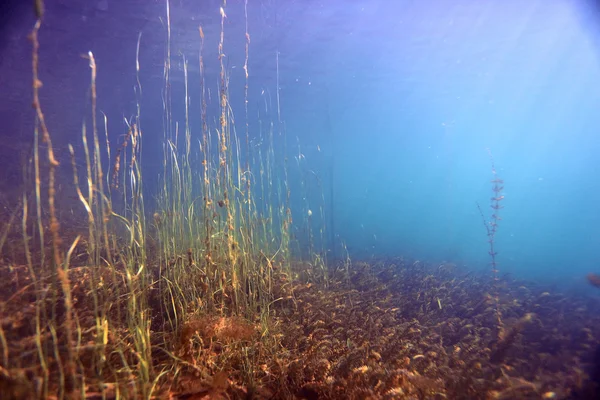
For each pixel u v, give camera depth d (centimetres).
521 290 848
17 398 211
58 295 350
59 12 1270
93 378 271
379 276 894
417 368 387
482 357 434
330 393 326
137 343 291
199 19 1374
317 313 493
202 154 452
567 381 382
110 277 405
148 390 274
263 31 1530
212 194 446
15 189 754
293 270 728
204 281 413
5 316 283
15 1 1088
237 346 365
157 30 1472
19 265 402
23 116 1861
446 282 831
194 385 312
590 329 551
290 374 347
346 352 390
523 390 341
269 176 626
